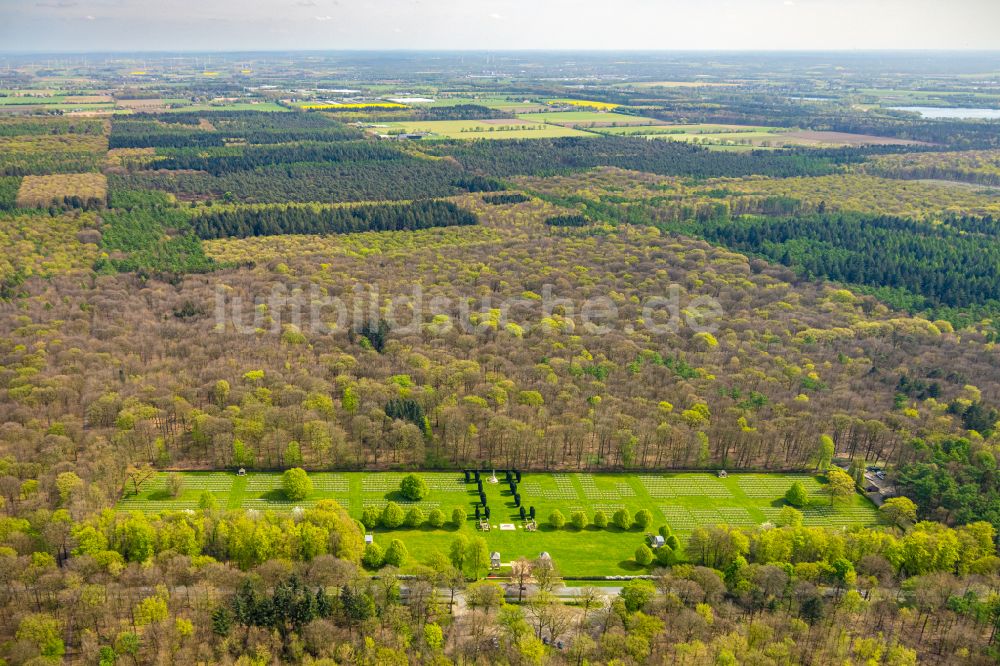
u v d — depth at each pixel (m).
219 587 197.00
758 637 187.00
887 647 188.62
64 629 183.62
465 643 188.50
